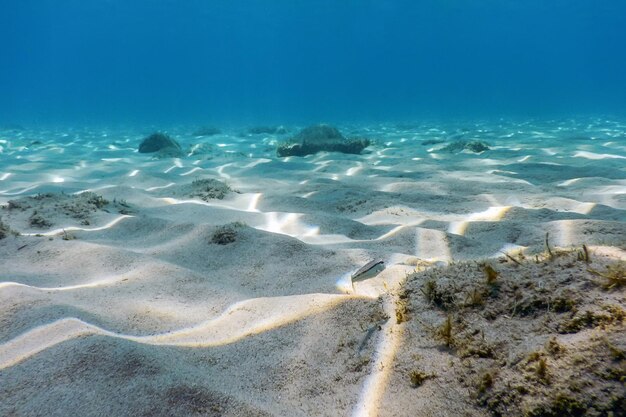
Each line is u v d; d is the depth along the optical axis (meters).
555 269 2.10
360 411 1.77
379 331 2.25
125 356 2.00
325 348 2.26
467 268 2.44
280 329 2.50
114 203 6.17
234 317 2.74
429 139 16.38
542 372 1.53
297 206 6.40
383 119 34.53
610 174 8.20
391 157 12.23
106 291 3.10
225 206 6.47
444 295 2.23
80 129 27.80
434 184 7.60
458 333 1.95
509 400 1.54
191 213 5.86
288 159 12.35
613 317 1.63
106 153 14.38
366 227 5.07
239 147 16.59
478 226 4.91
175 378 1.88
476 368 1.72
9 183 8.42
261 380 2.07
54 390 1.82
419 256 4.02
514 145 14.05
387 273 3.26
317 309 2.64
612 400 1.36
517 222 4.87
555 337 1.66
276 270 3.68
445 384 1.72
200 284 3.32
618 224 4.30
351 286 3.14
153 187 8.11
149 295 3.07
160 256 4.09
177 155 13.48
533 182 7.91
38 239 4.40
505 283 2.12
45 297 2.83
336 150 13.40
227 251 4.17
